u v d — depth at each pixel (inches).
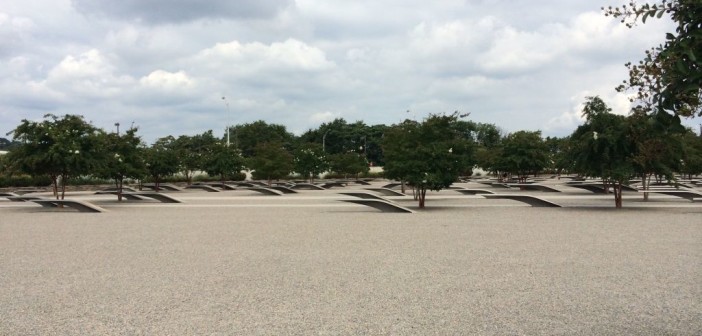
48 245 506.3
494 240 517.0
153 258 426.9
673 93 150.6
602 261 397.4
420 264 390.9
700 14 143.3
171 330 238.8
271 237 552.4
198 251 462.0
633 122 828.0
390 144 1237.7
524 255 426.9
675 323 243.0
